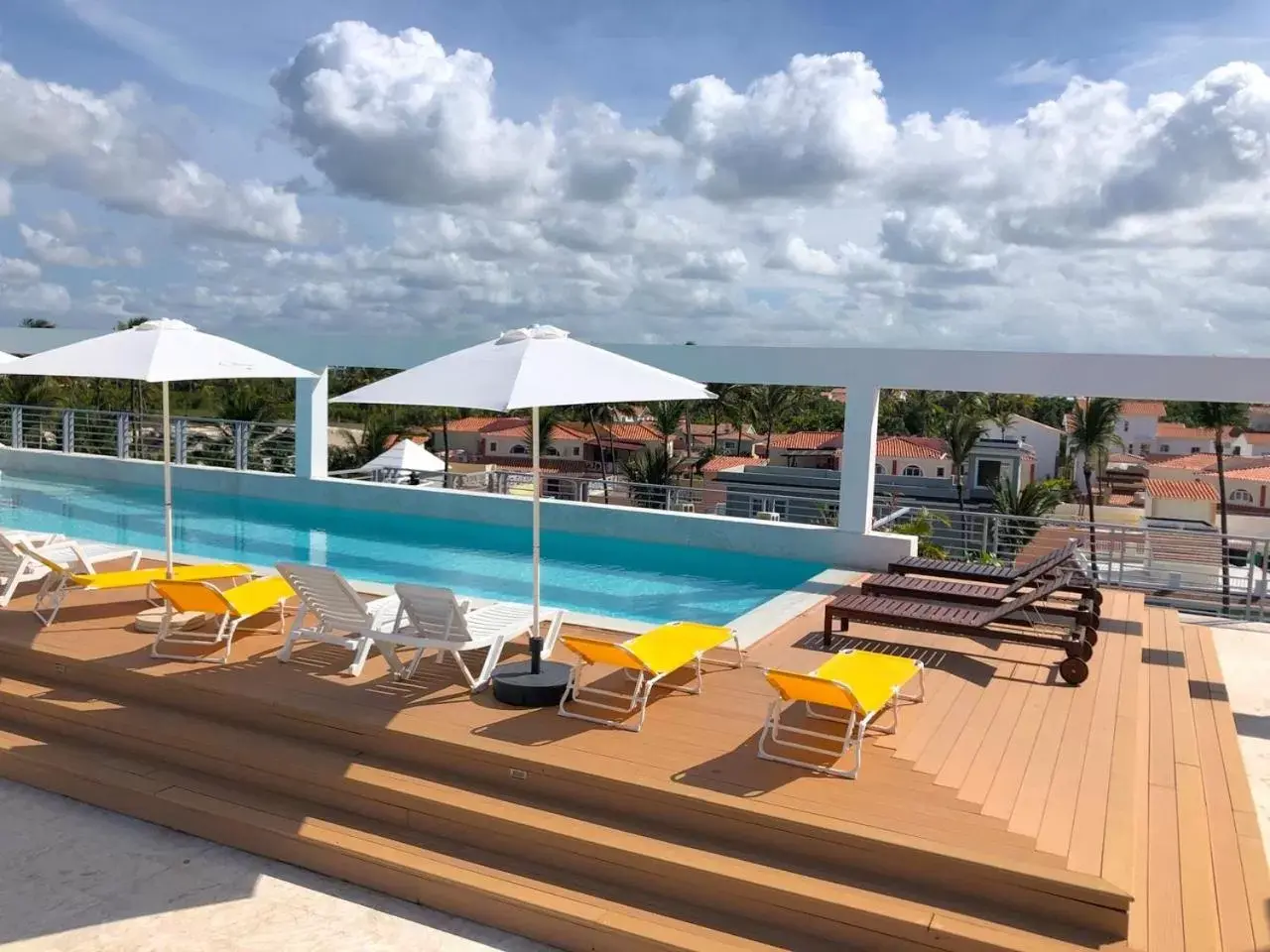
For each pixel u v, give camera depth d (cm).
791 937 428
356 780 539
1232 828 527
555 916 447
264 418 4316
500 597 1112
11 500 1714
